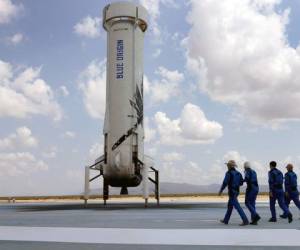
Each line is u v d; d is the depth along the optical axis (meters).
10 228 12.51
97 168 29.80
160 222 14.66
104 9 31.73
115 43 30.64
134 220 15.73
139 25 31.83
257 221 14.27
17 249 8.27
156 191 30.00
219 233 10.91
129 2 31.02
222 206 30.55
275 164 14.88
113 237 10.22
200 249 8.23
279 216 17.41
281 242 9.23
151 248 8.38
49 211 23.92
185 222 14.59
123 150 29.08
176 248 8.38
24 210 25.83
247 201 13.65
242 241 9.41
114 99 29.88
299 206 15.69
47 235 10.69
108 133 29.69
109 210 24.67
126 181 29.50
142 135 30.22
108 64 30.81
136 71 30.44
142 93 31.00
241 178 13.61
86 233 11.09
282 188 14.63
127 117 29.50
